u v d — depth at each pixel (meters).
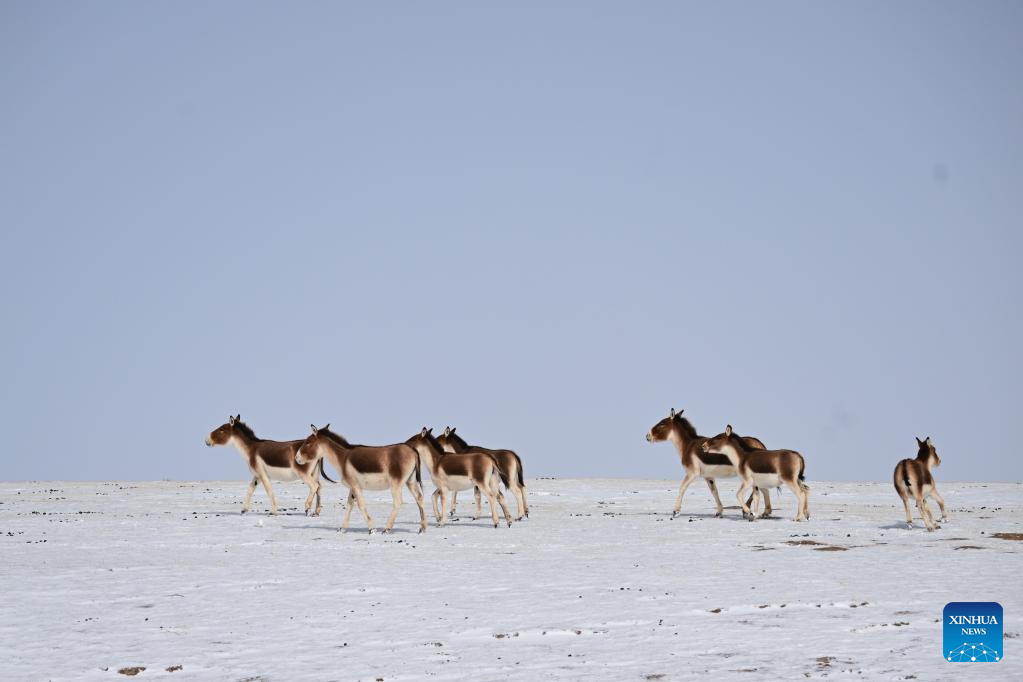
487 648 31.06
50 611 36.66
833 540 50.97
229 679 28.45
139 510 70.50
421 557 47.22
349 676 28.36
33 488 95.12
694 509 70.12
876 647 30.12
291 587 40.38
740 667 28.31
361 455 54.97
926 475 54.88
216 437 66.06
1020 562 43.56
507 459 62.34
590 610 35.56
